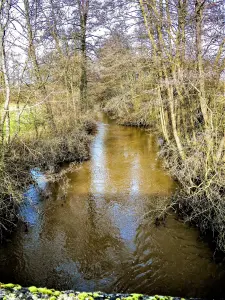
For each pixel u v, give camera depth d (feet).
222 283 18.79
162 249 22.54
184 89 33.60
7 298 15.31
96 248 22.88
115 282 19.10
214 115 27.58
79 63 64.49
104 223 26.66
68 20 61.41
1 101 36.96
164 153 46.60
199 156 28.04
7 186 25.44
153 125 72.95
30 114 42.47
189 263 20.84
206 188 23.71
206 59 31.07
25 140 37.52
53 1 52.29
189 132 38.11
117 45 70.33
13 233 24.89
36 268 20.58
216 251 21.94
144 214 26.58
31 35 36.91
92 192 33.81
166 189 34.17
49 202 30.99
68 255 22.02
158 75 40.24
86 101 69.77
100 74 82.99
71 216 28.04
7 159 28.12
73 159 46.47
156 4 33.86
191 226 25.68
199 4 26.58
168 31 32.27
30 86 39.78
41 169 39.22
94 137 66.23
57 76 55.47
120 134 71.00
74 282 19.20
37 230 25.53
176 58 32.12
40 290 16.29
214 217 22.90
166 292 18.10
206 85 31.12
